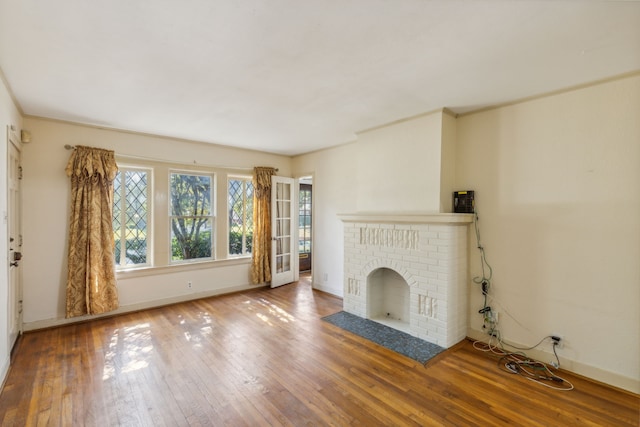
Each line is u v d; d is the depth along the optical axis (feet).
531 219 9.48
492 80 8.27
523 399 7.55
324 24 5.79
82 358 9.43
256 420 6.75
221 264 16.42
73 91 9.02
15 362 9.14
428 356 9.62
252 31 6.03
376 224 12.32
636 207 7.74
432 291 10.49
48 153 11.60
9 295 9.21
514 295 9.87
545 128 9.18
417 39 6.30
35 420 6.71
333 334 11.29
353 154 15.46
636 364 7.77
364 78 8.15
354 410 7.10
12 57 7.04
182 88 8.80
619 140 7.94
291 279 19.30
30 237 11.28
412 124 11.46
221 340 10.77
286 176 19.22
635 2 5.07
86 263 12.09
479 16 5.53
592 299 8.41
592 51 6.73
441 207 10.67
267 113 11.05
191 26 5.86
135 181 14.01
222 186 16.40
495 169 10.26
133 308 13.65
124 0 5.09
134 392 7.74
